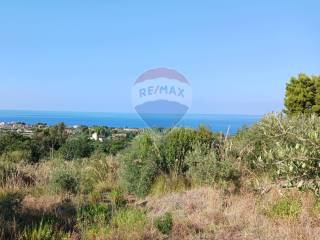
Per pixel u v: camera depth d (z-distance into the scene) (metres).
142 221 6.91
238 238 6.41
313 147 4.87
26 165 12.45
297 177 4.91
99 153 15.11
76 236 6.56
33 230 6.40
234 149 10.43
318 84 18.20
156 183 10.20
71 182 10.21
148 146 10.76
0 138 17.17
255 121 10.30
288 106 18.58
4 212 7.14
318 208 7.07
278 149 5.32
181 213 7.54
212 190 8.79
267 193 7.84
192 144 10.78
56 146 17.67
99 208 7.60
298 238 6.21
